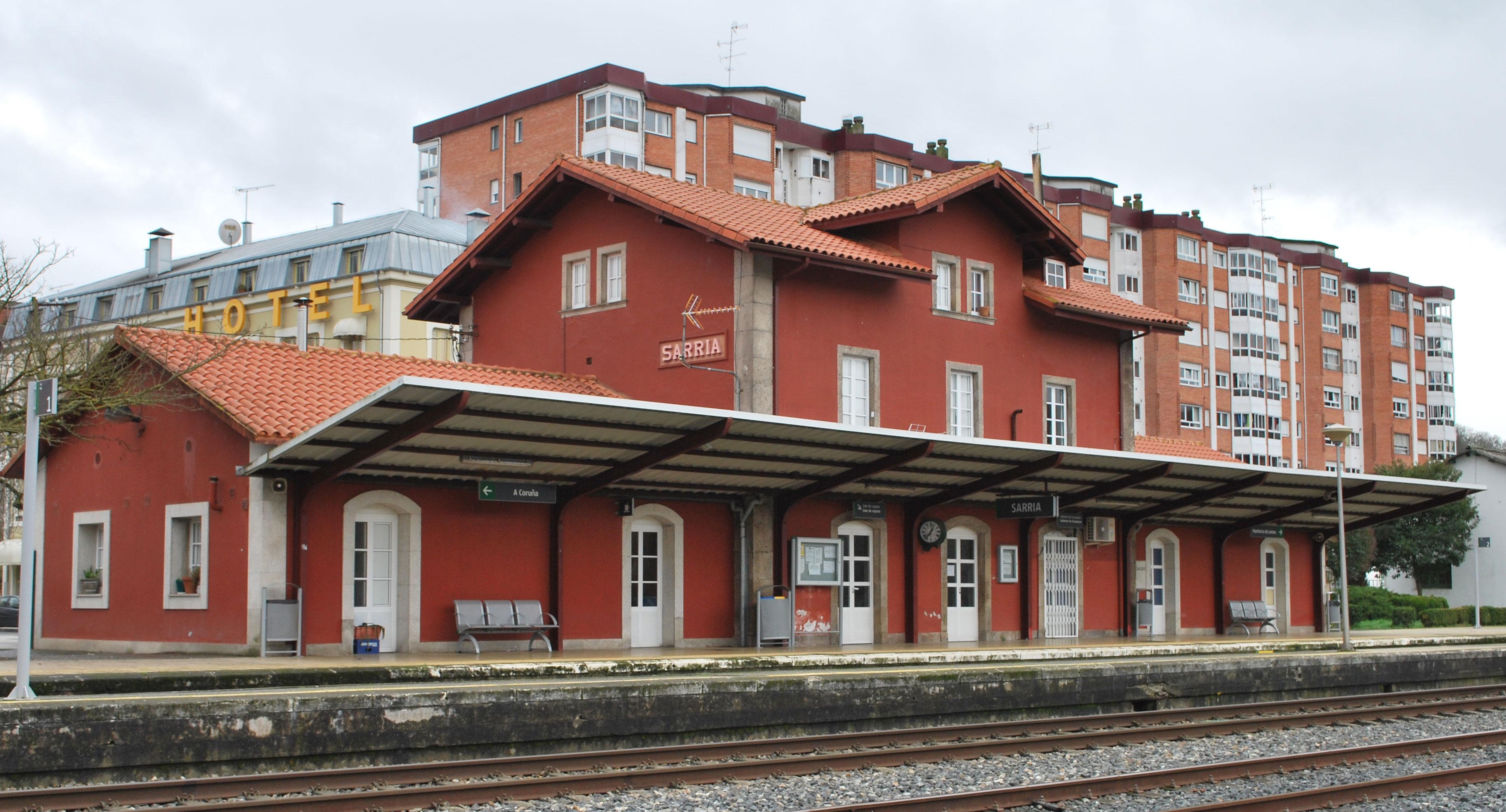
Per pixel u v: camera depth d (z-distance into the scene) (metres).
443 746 13.45
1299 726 17.55
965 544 26.73
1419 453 87.12
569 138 58.69
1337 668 22.39
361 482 19.61
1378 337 84.38
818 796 11.84
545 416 17.78
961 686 17.48
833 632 24.16
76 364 25.72
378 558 19.91
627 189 24.81
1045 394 28.73
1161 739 15.99
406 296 47.09
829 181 66.38
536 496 20.50
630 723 14.67
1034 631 27.41
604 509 21.98
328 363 22.42
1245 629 31.31
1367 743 16.17
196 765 12.12
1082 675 18.75
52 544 23.83
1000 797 11.34
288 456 18.25
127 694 13.99
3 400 25.02
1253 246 74.50
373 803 10.71
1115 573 29.45
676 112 60.41
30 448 13.14
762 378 23.23
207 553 19.80
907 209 25.22
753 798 11.68
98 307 56.47
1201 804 11.55
